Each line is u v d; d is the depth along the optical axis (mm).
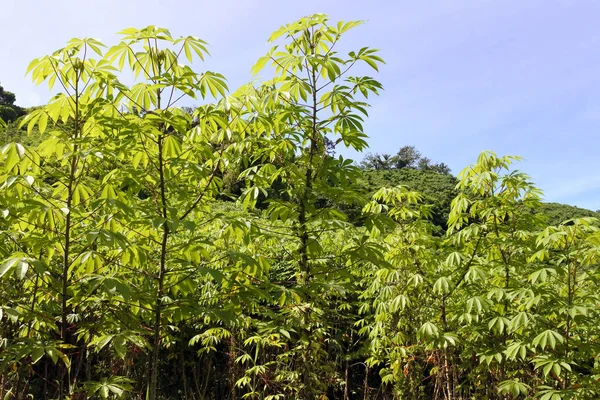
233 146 3387
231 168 3547
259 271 3441
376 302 5109
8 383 4594
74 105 3080
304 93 3523
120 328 3125
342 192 3500
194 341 5449
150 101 3277
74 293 3213
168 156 3127
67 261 2936
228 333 4793
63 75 2965
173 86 2969
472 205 4168
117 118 2965
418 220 4758
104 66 3068
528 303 3568
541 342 3451
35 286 3139
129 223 3152
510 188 4059
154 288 3328
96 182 3168
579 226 3637
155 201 3201
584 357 3904
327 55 3617
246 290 3221
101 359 6312
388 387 6949
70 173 3055
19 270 2348
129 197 2949
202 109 3061
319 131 3760
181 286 3244
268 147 3662
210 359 6688
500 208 3977
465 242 4324
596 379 3627
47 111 3004
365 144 3699
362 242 3488
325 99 3703
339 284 3777
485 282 4293
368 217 3607
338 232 5652
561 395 3340
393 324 5012
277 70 3820
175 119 2859
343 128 3680
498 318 3771
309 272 3701
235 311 3502
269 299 3180
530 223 4105
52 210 2762
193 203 3434
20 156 2682
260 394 5301
